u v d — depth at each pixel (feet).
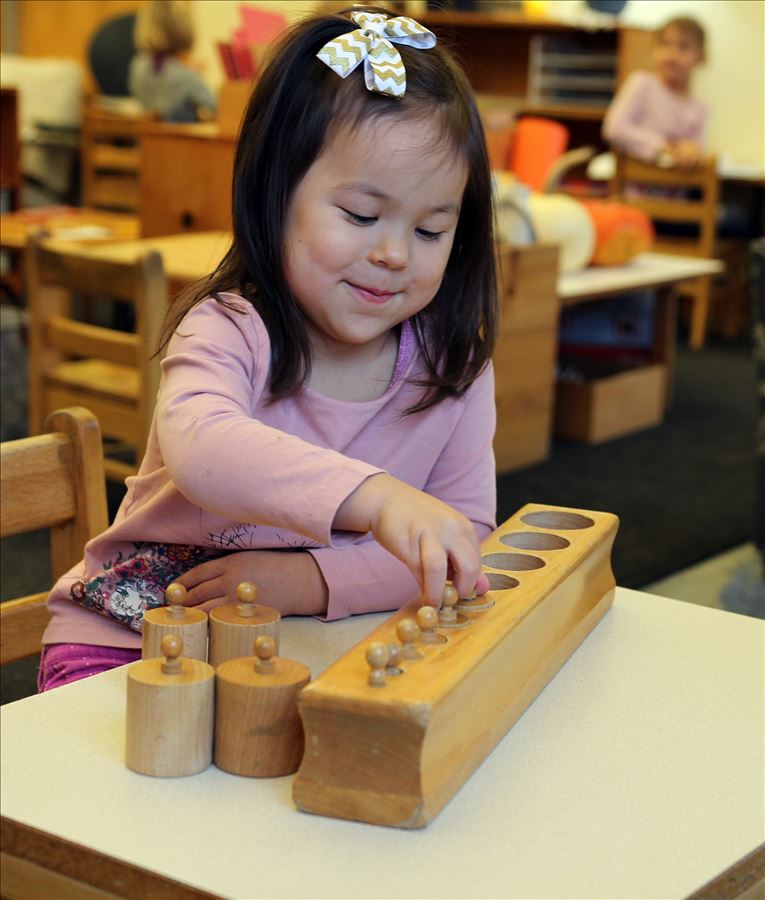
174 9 16.31
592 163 19.33
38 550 9.09
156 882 1.95
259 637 2.50
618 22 18.89
